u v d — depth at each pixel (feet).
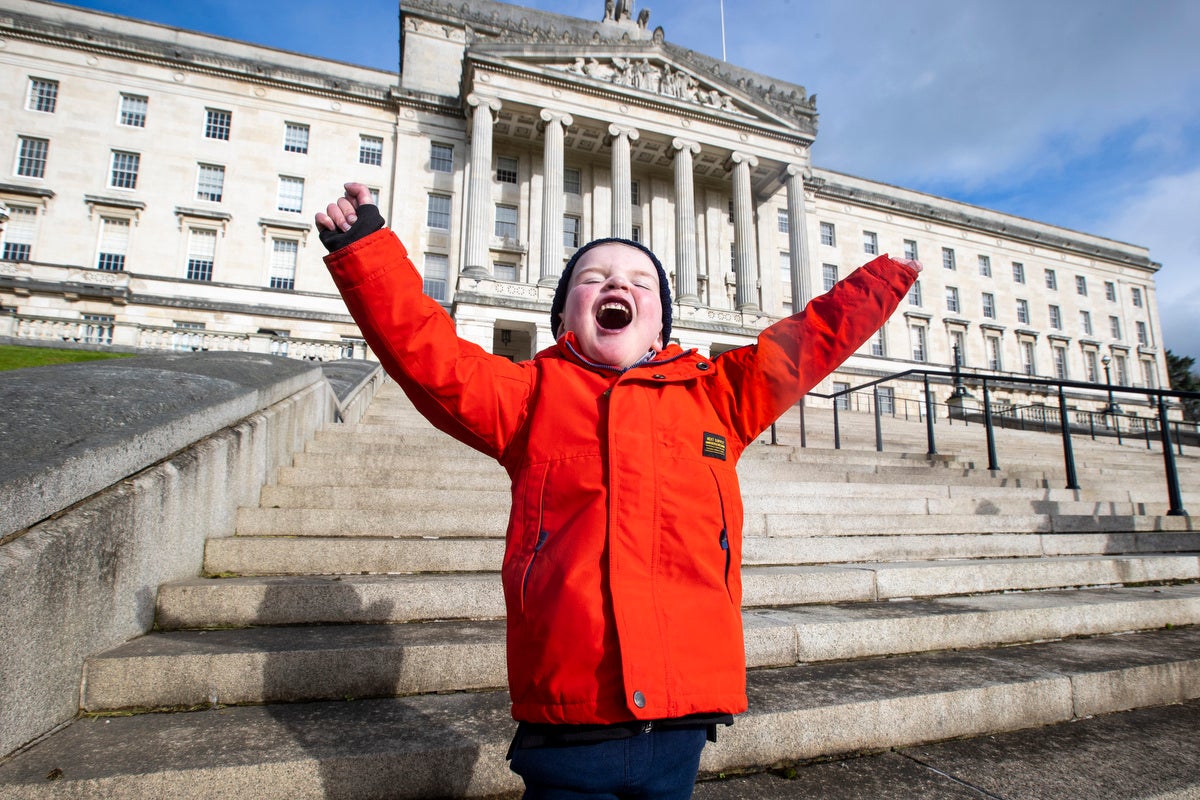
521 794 7.28
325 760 6.76
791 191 120.88
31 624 7.15
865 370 136.05
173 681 8.37
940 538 16.75
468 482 18.10
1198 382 217.97
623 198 107.55
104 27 108.37
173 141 106.42
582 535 4.60
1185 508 25.21
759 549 14.85
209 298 102.22
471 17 124.88
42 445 8.54
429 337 4.66
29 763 6.58
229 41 114.01
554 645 4.31
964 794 7.19
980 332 156.76
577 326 5.51
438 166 116.47
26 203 99.14
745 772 7.78
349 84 114.11
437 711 8.24
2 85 101.09
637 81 112.16
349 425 24.85
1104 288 177.17
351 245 4.45
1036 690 9.48
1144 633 12.99
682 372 5.43
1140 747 8.52
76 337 69.36
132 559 9.40
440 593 10.95
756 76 144.97
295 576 12.04
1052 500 22.79
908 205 153.28
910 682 9.37
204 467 12.06
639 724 4.22
